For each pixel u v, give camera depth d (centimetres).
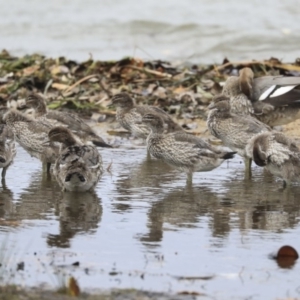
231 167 1811
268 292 1112
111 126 2166
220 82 2412
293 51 3128
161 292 1105
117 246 1274
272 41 3189
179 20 3375
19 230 1342
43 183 1652
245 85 2038
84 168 1553
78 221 1391
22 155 1908
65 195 1555
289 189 1612
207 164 1655
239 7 3500
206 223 1388
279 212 1452
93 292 1100
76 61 2709
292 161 1598
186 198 1542
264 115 2041
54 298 1072
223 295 1102
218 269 1188
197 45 3186
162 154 1694
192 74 2492
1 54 2753
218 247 1272
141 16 3434
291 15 3425
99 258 1223
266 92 2034
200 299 1087
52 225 1369
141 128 2005
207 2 3575
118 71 2477
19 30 3359
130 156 1891
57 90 2370
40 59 2664
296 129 2120
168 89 2378
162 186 1631
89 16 3462
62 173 1562
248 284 1138
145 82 2430
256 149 1620
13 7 3544
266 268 1191
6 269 1173
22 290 1095
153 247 1272
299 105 2039
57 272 1167
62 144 1647
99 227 1362
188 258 1227
